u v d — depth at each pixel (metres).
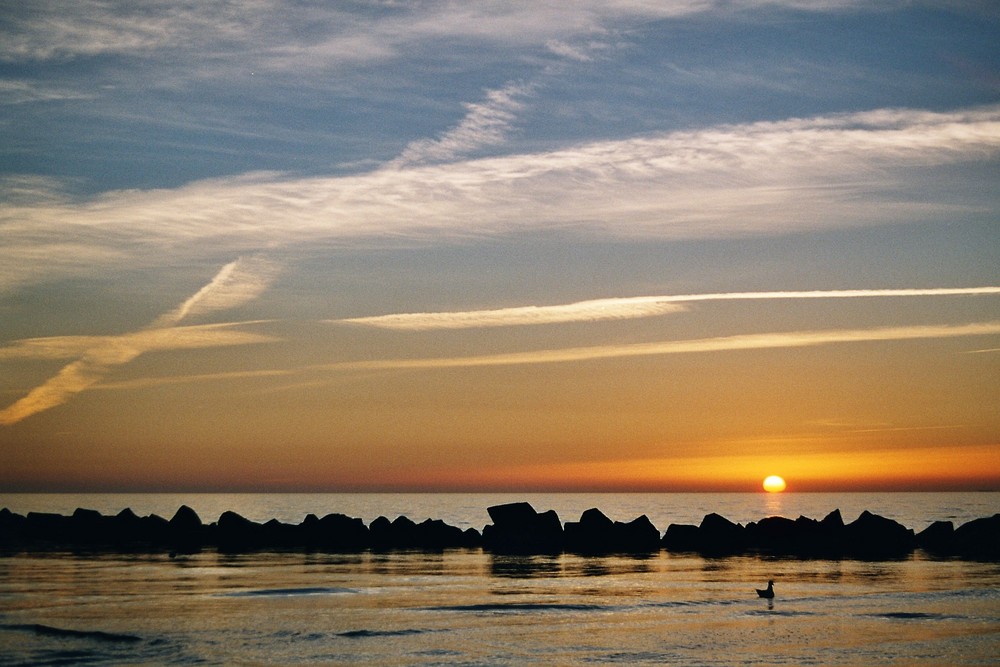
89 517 107.12
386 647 43.66
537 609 54.12
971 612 53.09
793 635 46.47
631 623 49.75
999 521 94.75
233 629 47.53
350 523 105.88
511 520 100.19
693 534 99.31
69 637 45.38
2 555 87.56
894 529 96.88
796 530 100.38
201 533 104.62
